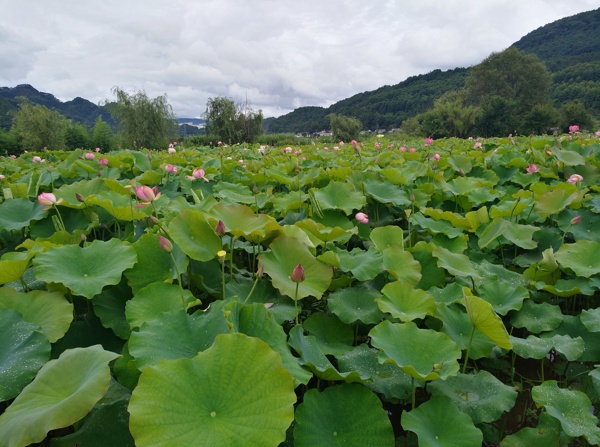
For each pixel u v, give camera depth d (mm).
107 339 2227
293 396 1380
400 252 2826
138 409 1289
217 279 2721
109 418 1593
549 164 6031
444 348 1900
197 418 1326
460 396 1933
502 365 2549
